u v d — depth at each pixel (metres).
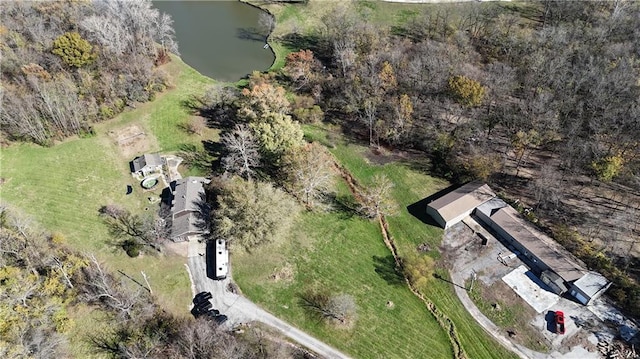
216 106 122.75
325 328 80.38
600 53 118.50
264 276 87.50
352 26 135.25
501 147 108.75
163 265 88.38
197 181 99.81
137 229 93.50
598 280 81.44
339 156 111.31
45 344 69.75
